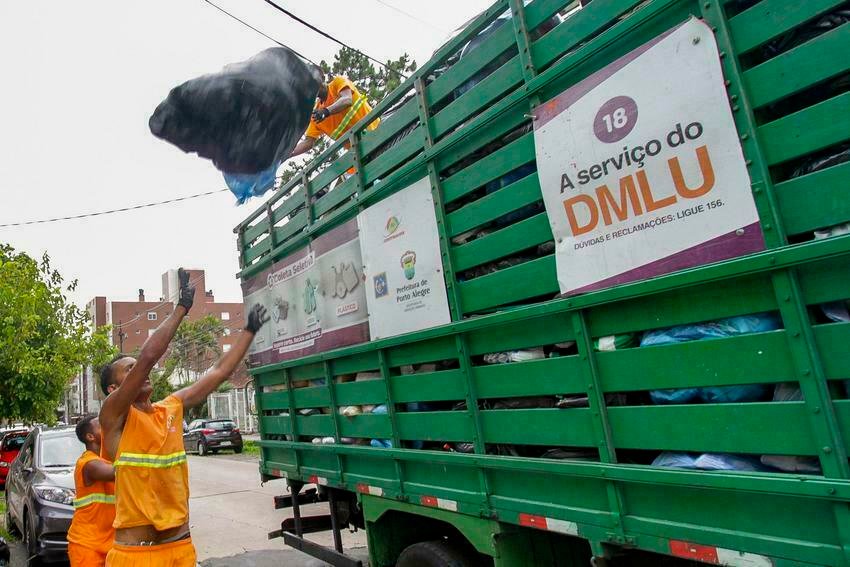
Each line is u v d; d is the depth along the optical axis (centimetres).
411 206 365
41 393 1450
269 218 552
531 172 290
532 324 287
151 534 290
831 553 180
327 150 462
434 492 350
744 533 204
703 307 217
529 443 288
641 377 237
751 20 203
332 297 448
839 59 182
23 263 1681
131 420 293
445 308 339
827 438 182
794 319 190
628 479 236
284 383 529
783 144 195
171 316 289
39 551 693
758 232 200
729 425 209
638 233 236
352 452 418
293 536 516
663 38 226
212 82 409
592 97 252
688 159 218
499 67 309
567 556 326
